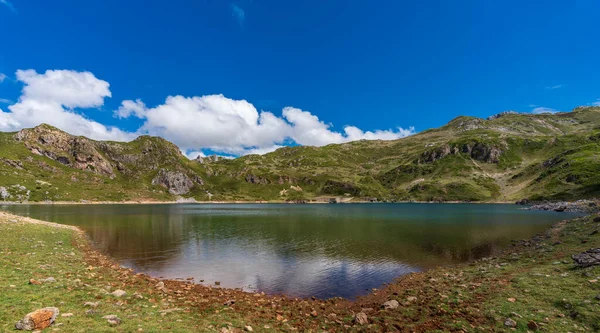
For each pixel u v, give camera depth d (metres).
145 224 84.06
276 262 38.12
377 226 81.88
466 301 20.48
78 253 35.66
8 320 12.16
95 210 148.62
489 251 43.47
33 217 93.69
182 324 14.96
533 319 16.34
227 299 23.09
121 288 21.59
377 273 33.09
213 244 51.34
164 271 33.03
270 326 16.83
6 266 22.30
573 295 18.72
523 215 111.00
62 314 13.55
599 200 131.25
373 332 16.61
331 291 26.97
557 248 34.34
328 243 52.66
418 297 23.06
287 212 159.25
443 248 46.97
